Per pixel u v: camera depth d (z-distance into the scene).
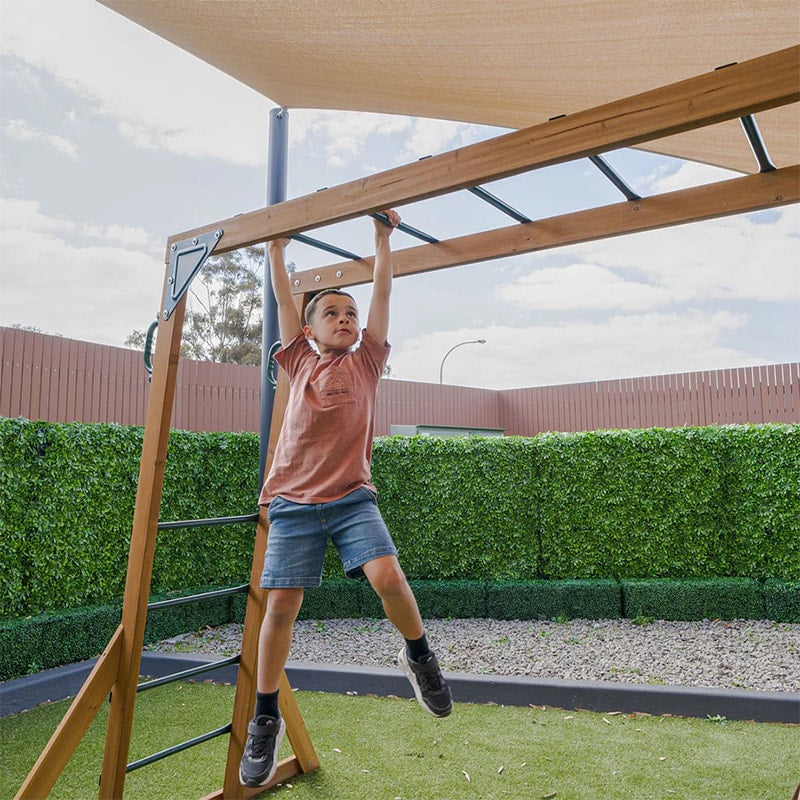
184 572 5.78
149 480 2.43
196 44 3.79
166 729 3.62
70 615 4.65
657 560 6.18
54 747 2.19
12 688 3.97
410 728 3.58
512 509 6.47
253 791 2.80
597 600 5.84
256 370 13.04
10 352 9.79
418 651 2.15
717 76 1.47
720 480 6.14
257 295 23.14
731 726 3.58
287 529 2.28
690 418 15.11
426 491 6.54
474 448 6.56
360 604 6.04
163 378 2.48
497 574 6.41
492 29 3.09
